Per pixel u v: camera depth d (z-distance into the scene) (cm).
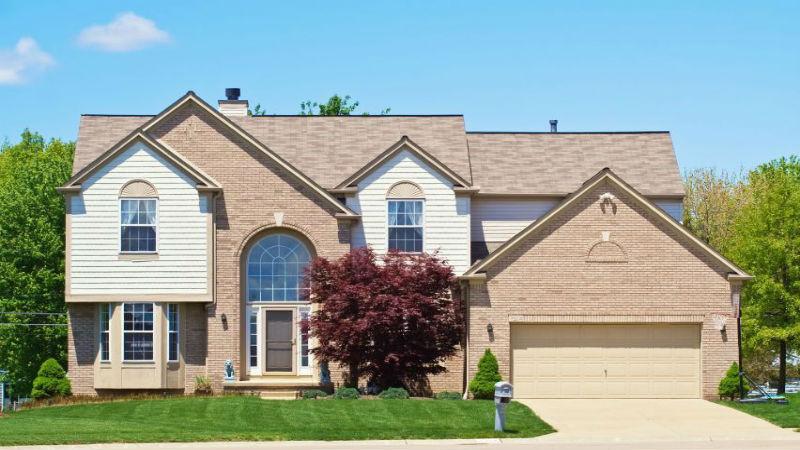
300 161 3772
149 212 3500
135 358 3481
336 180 3697
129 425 2688
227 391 3459
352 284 3262
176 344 3506
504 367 3269
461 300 3456
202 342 3525
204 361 3516
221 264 3516
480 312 3281
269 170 3556
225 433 2531
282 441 2459
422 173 3631
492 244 3816
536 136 4112
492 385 3212
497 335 3278
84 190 3494
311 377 3544
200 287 3484
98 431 2562
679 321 3297
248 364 3547
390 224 3606
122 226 3494
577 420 2814
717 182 6253
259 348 3550
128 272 3481
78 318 3519
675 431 2619
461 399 3228
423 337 3225
